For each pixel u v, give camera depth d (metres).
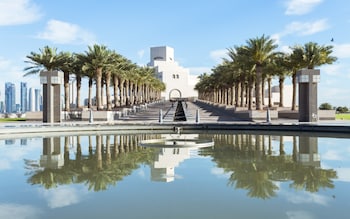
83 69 35.16
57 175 8.16
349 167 8.99
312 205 5.66
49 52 33.16
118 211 5.38
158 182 7.38
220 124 23.98
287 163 9.68
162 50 132.75
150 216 5.12
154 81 80.56
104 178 7.80
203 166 9.24
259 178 7.72
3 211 5.42
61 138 18.53
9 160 10.52
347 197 6.12
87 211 5.39
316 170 8.62
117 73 42.50
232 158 10.67
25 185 7.16
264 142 15.55
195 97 124.06
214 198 6.10
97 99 36.84
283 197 6.14
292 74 37.12
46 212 5.35
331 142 15.39
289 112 34.78
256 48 33.09
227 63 44.28
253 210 5.40
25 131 21.08
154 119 34.25
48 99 28.83
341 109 57.28
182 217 5.08
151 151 12.55
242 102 47.41
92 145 14.78
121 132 22.80
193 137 18.45
